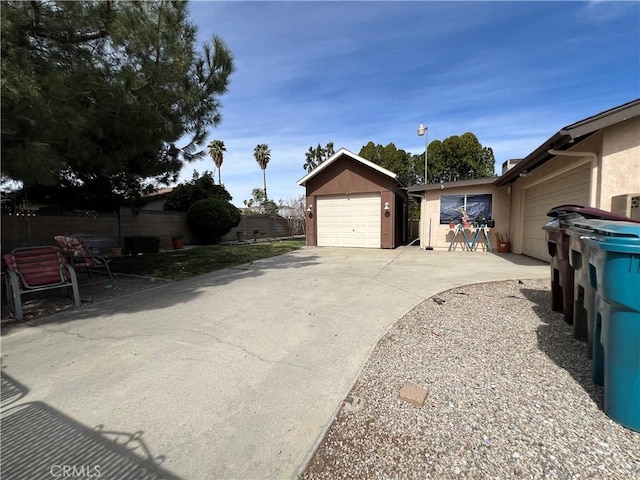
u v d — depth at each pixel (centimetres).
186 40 572
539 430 187
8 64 355
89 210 1191
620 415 186
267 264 884
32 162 383
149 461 174
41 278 483
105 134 555
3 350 333
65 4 411
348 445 183
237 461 173
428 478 157
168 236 1570
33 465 173
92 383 260
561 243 361
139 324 407
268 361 293
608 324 191
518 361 275
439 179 2600
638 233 174
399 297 500
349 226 1354
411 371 265
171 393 242
